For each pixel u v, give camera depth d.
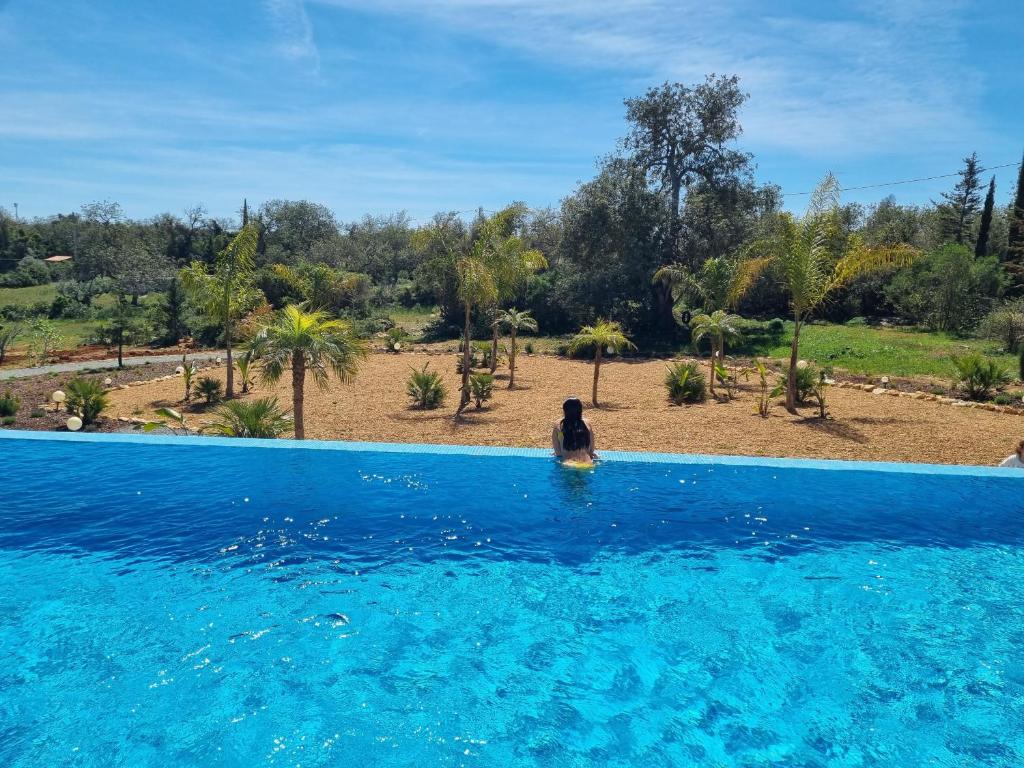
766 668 4.23
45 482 7.28
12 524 6.28
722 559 5.77
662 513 6.66
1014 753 3.46
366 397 18.23
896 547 6.01
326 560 5.66
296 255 59.25
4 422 14.53
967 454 11.15
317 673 4.12
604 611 4.93
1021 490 7.26
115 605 4.91
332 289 40.41
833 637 4.59
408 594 5.14
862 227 45.31
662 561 5.73
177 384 21.45
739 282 18.53
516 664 4.25
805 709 3.82
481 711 3.78
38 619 4.71
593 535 6.18
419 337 36.16
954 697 3.94
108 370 25.19
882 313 34.78
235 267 18.58
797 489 7.25
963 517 6.61
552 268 40.75
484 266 16.48
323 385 11.08
